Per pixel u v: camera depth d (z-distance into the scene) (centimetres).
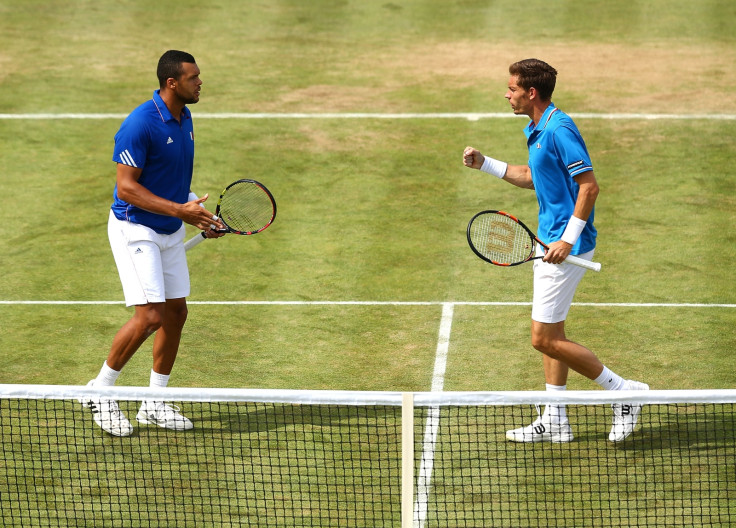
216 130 4822
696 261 3538
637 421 2423
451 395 1877
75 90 5319
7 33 6166
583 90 5216
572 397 1883
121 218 2391
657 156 4472
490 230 2316
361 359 2853
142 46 5962
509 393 1881
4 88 5334
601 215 3959
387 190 4234
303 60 5741
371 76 5491
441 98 5162
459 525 2014
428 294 3331
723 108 4944
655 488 2131
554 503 2084
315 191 4231
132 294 2362
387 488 2150
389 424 2439
